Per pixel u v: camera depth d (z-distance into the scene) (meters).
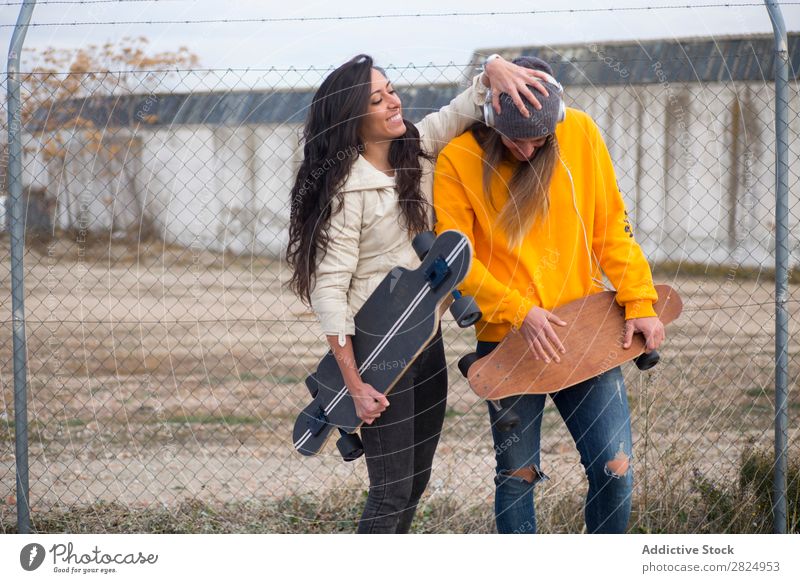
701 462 4.08
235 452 4.97
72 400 5.65
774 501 3.56
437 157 2.96
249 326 7.09
